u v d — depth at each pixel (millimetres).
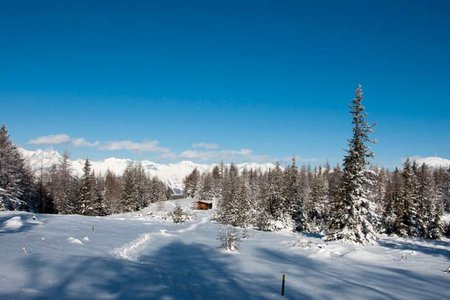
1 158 59281
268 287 18531
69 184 82812
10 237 24312
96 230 37656
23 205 65250
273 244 35812
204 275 20516
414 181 61469
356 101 37031
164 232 40625
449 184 105312
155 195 138875
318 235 47312
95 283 15906
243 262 25125
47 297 13070
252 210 66438
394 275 22266
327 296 17266
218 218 70062
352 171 36562
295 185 65938
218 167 150875
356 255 28484
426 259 28266
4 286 13453
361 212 36062
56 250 21984
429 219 61688
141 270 19641
